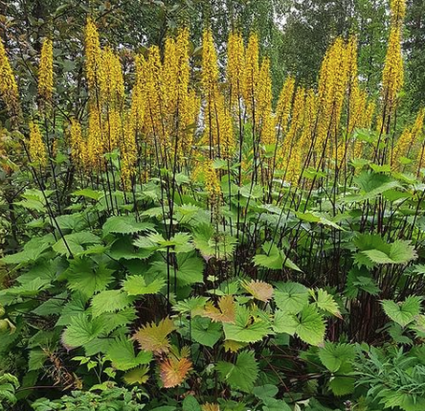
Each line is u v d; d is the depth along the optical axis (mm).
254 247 2990
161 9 4180
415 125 3504
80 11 4457
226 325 2164
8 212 4078
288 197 3332
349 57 2902
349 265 3137
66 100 4289
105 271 2605
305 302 2424
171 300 2408
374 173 2918
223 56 3387
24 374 2828
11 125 3248
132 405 1849
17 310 2859
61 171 3949
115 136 2930
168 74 2559
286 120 3275
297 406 2318
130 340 2277
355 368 2381
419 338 2777
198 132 3717
